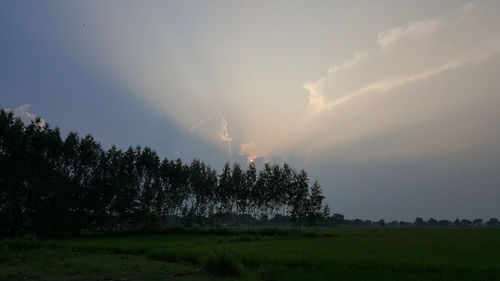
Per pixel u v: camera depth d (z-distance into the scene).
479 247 35.69
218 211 94.50
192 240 52.38
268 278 19.19
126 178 77.56
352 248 34.69
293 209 91.88
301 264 23.56
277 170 93.38
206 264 21.78
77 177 72.44
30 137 65.88
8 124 60.12
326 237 61.09
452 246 37.25
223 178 94.44
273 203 93.81
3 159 59.16
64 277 19.23
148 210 79.06
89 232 78.56
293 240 51.53
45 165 65.81
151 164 86.81
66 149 70.25
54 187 64.38
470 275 18.86
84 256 29.75
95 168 77.06
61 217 65.06
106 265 23.30
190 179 97.81
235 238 53.38
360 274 19.22
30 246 34.44
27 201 61.81
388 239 52.47
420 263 22.27
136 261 26.75
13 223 59.62
